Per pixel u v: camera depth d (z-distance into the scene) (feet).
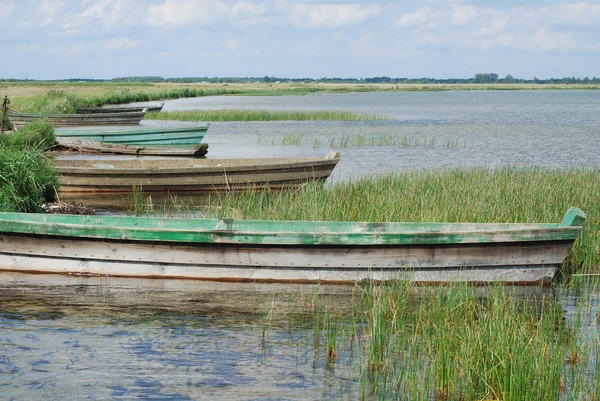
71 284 36.78
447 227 39.52
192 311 32.65
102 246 37.50
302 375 25.50
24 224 37.40
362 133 143.54
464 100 406.62
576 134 145.69
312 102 343.67
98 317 31.68
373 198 50.14
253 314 32.27
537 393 22.38
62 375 25.38
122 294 35.12
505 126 170.60
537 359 24.40
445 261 36.52
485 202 49.06
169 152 84.79
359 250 36.50
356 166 89.97
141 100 308.81
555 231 36.06
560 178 63.52
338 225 40.04
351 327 30.14
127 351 27.68
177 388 24.43
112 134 100.17
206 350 27.78
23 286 36.24
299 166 65.21
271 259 36.88
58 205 51.75
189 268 37.40
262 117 184.75
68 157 82.84
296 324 30.91
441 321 28.17
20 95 247.09
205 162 69.15
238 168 64.28
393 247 36.35
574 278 38.19
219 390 24.30
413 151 109.60
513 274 36.99
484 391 23.16
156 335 29.48
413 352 26.58
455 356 24.71
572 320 31.68
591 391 23.57
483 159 98.68
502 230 35.94
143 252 37.29
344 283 37.09
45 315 31.81
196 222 40.37
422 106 309.42
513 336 25.29
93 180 64.59
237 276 37.32
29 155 51.85
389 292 33.35
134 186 61.93
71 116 134.51
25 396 23.68
